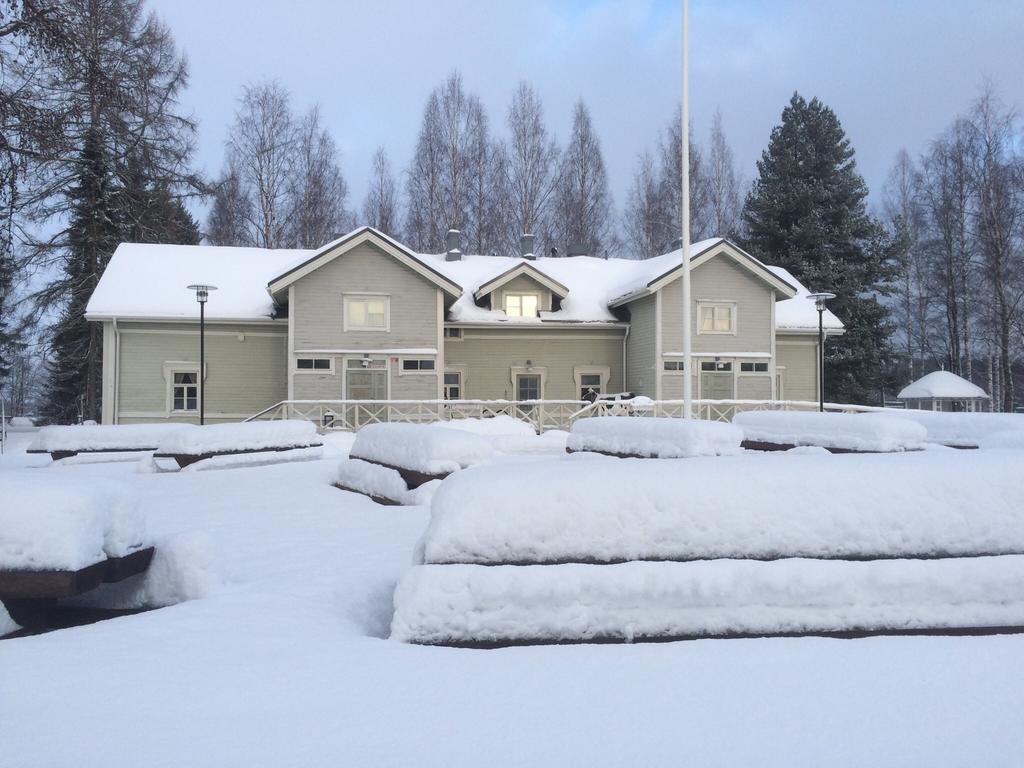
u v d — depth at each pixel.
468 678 2.70
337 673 2.76
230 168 38.50
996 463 3.55
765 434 11.38
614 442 10.04
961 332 38.75
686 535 3.31
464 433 8.09
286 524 6.67
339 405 21.67
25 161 13.56
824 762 2.06
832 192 35.09
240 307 22.86
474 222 40.53
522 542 3.29
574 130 41.78
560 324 24.52
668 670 2.76
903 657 2.88
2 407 23.41
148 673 2.76
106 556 3.93
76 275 28.14
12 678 2.71
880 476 3.45
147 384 22.42
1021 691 2.56
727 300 23.94
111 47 24.44
